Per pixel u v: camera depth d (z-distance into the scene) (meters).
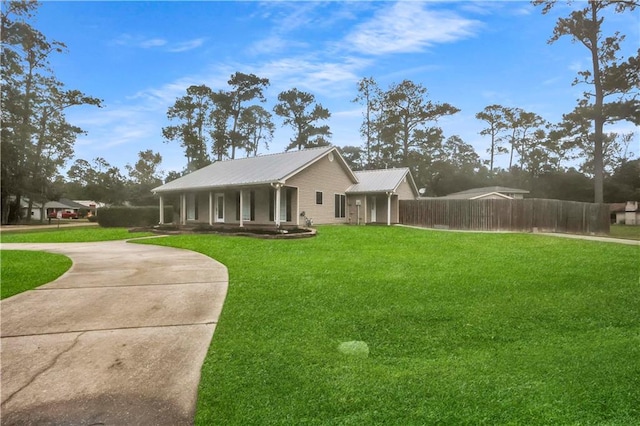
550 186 42.12
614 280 6.42
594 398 2.84
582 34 28.17
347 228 17.38
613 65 26.70
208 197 22.11
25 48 31.72
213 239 13.63
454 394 2.93
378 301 5.32
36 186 34.69
